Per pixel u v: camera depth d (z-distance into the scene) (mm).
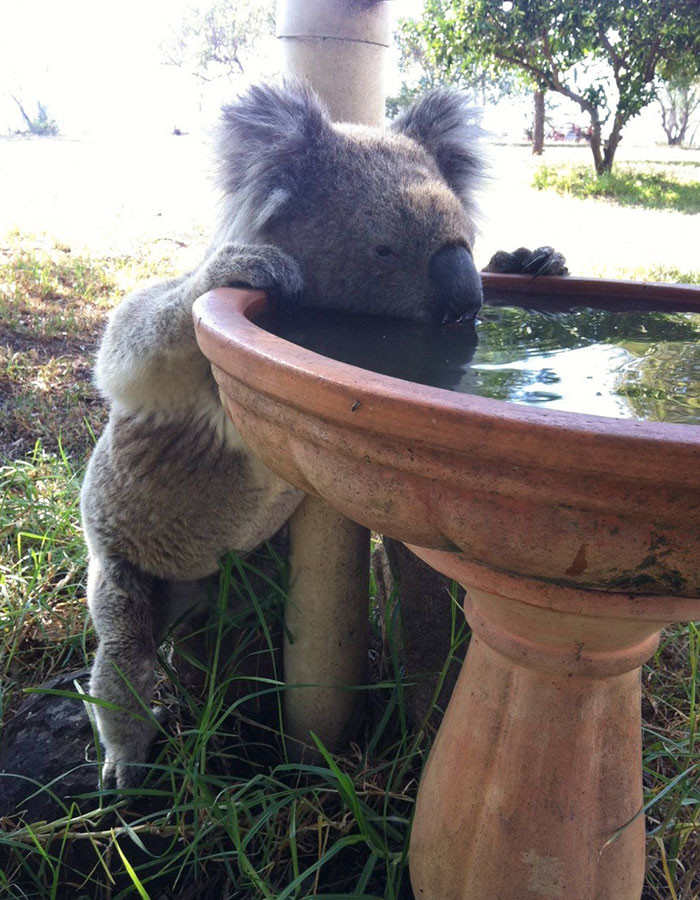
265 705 1026
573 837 675
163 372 817
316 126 854
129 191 4770
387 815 876
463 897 705
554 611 595
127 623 914
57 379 1881
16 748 929
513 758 677
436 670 963
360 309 854
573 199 5887
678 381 678
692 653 930
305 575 932
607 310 971
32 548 1227
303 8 967
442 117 1000
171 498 893
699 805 834
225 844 873
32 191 4621
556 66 6234
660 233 4430
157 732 949
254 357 529
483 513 469
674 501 422
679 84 6547
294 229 845
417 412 448
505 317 914
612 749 678
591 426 411
